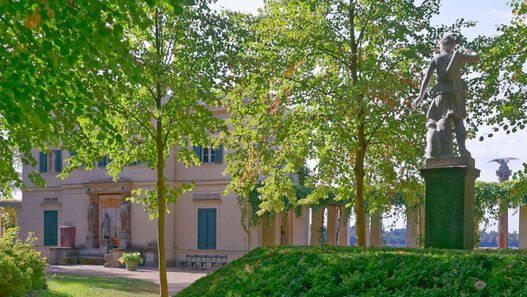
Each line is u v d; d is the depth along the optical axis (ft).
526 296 20.85
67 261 97.76
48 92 22.35
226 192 51.98
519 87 42.34
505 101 44.70
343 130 46.24
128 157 46.83
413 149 47.91
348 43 48.65
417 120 46.68
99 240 99.55
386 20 46.62
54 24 21.76
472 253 25.52
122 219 95.81
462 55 33.88
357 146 45.83
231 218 90.74
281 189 50.65
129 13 18.30
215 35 40.60
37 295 43.42
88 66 21.15
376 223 81.51
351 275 25.49
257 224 88.28
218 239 91.35
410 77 47.06
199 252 92.73
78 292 49.52
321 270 26.81
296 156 48.47
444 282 23.13
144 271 83.66
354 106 41.57
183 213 94.63
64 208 103.76
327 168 50.42
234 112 51.11
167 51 41.98
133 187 96.84
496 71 43.86
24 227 108.27
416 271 24.35
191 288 33.40
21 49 19.92
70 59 20.30
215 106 87.86
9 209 119.96
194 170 94.07
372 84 41.01
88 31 18.38
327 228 95.14
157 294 52.44
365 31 49.34
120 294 50.37
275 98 49.19
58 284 54.49
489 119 44.19
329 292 24.76
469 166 32.91
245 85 42.24
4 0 17.25
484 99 45.60
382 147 52.16
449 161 33.27
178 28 40.40
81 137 26.17
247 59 41.98
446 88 34.45
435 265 24.29
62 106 23.09
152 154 46.06
